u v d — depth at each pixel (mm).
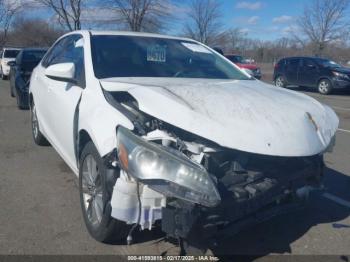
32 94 6031
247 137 2857
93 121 3217
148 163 2664
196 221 2643
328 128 3375
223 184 2805
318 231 3746
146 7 28703
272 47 49125
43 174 4949
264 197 2926
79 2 27531
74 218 3787
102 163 3090
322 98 16312
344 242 3568
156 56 4340
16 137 6844
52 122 4711
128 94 3451
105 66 3965
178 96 3117
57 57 5262
